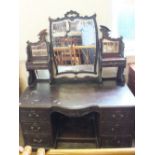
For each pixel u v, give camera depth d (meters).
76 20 2.43
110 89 2.37
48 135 2.24
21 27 2.53
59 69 2.59
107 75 2.67
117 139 2.22
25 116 2.14
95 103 2.06
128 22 2.60
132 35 2.65
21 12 2.48
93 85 2.52
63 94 2.30
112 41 2.45
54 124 2.38
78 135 2.48
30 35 2.56
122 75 2.50
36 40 2.58
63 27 2.45
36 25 2.53
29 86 2.54
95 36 2.46
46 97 2.24
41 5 2.46
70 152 0.96
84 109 2.02
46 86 2.54
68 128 2.62
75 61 2.55
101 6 2.46
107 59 2.46
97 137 2.32
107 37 2.44
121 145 2.25
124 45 2.51
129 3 2.53
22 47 2.61
